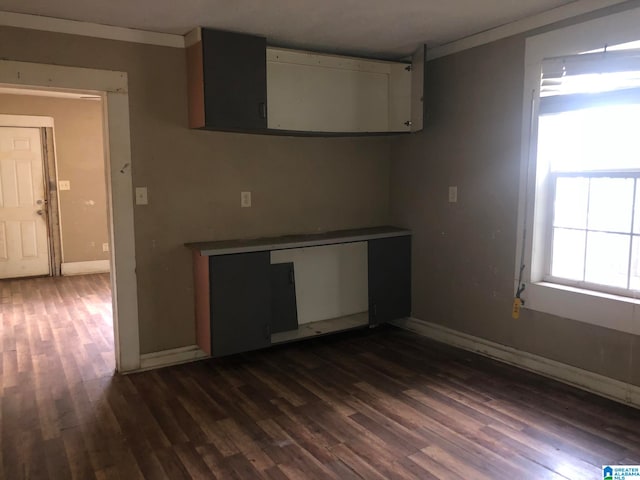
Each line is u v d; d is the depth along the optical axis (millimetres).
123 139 3328
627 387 2918
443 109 3912
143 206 3451
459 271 3902
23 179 6645
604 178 3016
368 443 2537
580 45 2955
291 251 4051
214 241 3738
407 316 4371
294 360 3693
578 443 2508
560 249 3295
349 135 4016
